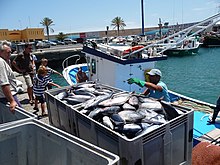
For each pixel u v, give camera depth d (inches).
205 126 178.5
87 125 115.4
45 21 2723.9
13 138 83.0
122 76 253.6
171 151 107.0
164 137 101.9
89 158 66.6
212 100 480.4
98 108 120.5
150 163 98.5
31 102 255.9
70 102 144.4
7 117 114.5
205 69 856.3
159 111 116.1
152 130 95.8
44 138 82.2
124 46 295.4
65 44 1804.9
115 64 249.1
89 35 2790.4
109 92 155.5
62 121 148.2
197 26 209.8
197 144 148.7
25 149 86.1
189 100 249.4
